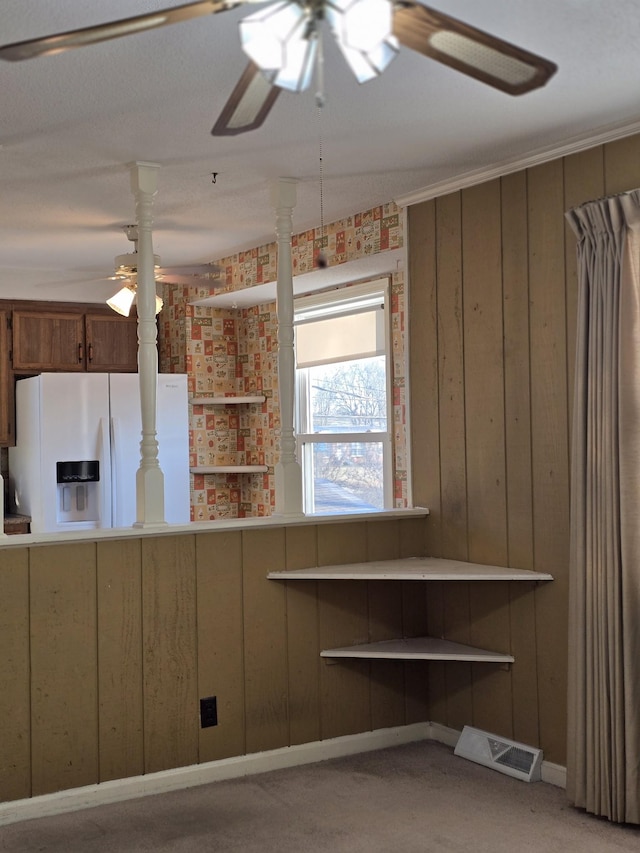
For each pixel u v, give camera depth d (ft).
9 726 10.98
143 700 11.83
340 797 11.59
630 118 10.63
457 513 13.43
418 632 14.01
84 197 13.55
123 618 11.72
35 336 20.04
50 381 18.28
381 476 17.20
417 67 9.04
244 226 15.74
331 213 14.99
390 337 16.39
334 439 18.28
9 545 10.93
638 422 10.41
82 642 11.45
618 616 10.50
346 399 18.16
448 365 13.53
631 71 9.27
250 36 5.22
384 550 13.66
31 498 18.81
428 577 11.96
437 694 13.89
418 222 13.98
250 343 20.76
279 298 13.06
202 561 12.27
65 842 10.32
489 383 12.85
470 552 13.21
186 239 16.74
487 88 9.64
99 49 8.43
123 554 11.74
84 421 18.57
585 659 10.91
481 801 11.37
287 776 12.39
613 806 10.53
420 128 10.90
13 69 8.87
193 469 20.07
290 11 5.22
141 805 11.43
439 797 11.53
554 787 11.81
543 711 12.08
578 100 10.06
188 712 12.13
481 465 13.00
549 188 11.89
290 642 12.89
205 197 13.75
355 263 15.44
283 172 12.60
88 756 11.46
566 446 11.73
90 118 10.28
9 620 11.01
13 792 11.00
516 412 12.43
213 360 20.83
